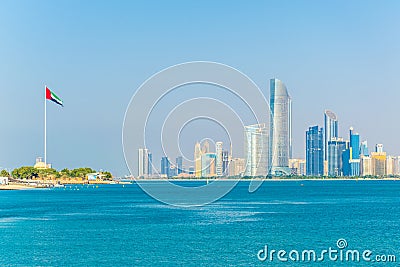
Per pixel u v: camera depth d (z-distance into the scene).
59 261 65.62
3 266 63.16
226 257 67.19
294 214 126.50
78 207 153.88
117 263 64.19
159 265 62.91
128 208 148.50
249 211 136.12
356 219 114.12
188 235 86.44
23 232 92.00
